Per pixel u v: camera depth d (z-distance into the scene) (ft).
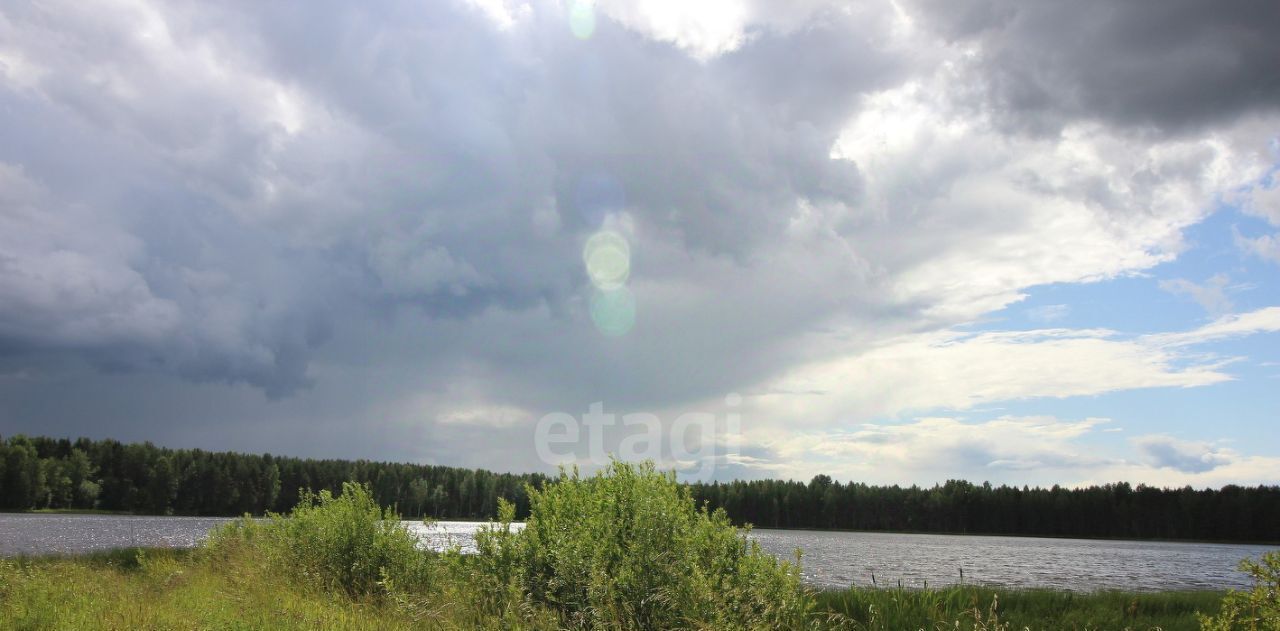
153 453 410.31
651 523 31.71
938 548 282.15
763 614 28.63
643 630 28.19
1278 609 25.05
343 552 45.73
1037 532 473.67
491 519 36.88
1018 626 43.32
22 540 158.20
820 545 256.73
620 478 34.35
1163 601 60.13
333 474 412.16
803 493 502.38
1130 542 453.17
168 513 387.55
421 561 44.19
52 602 32.32
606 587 28.94
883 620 39.58
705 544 32.32
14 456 360.28
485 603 31.71
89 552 78.59
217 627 26.89
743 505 483.51
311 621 28.96
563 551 32.12
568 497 35.76
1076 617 49.06
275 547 50.26
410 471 412.77
